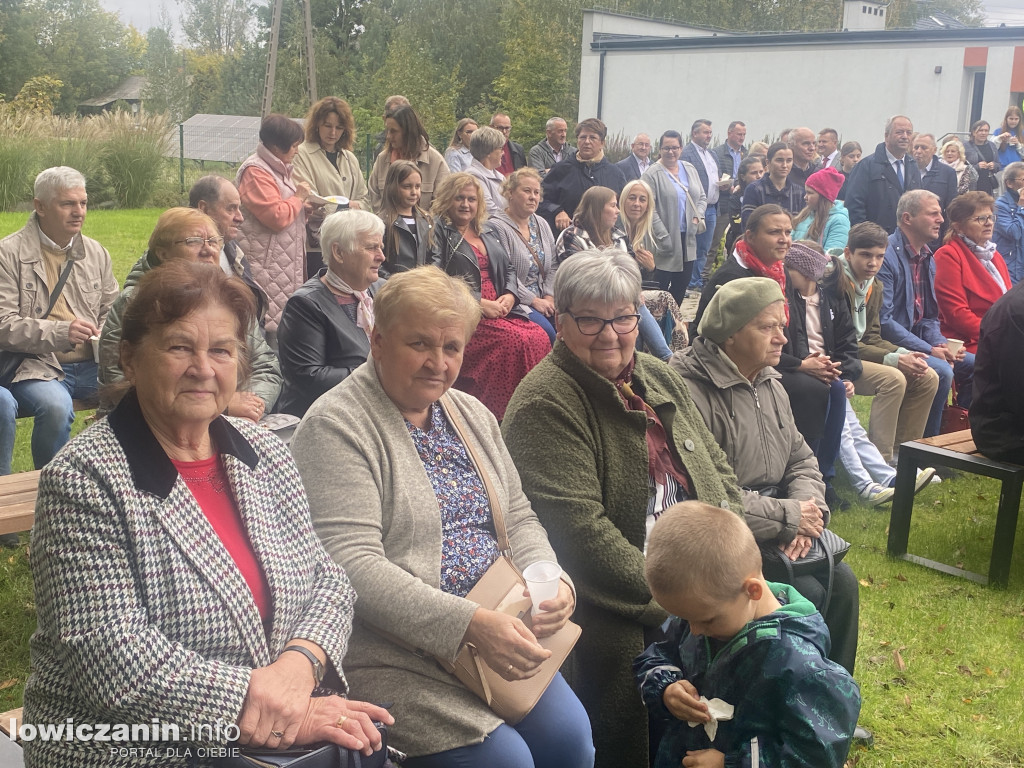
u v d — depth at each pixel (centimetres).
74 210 464
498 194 816
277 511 219
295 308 431
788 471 381
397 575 237
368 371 262
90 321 482
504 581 249
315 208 658
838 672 226
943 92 2133
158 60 5641
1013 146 1389
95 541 185
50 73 5619
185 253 394
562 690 256
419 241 597
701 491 317
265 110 2900
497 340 536
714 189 1190
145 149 1922
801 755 223
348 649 242
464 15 5341
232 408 394
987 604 452
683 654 252
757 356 368
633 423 304
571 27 4959
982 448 478
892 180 986
